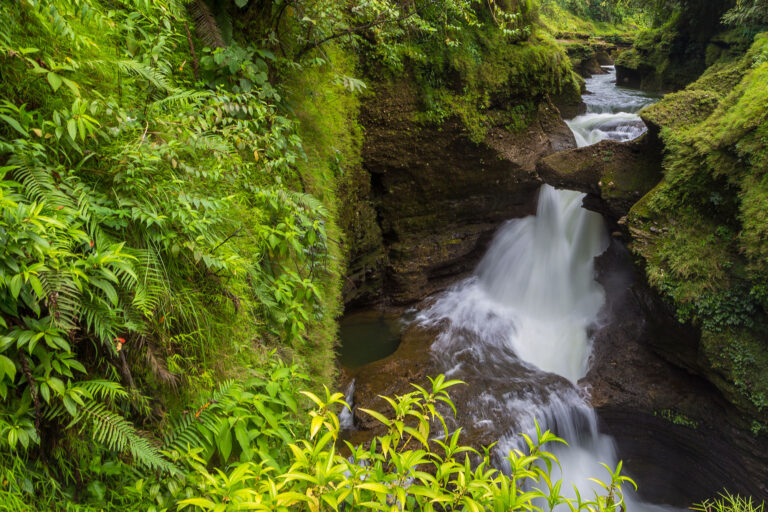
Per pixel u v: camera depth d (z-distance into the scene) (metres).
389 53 6.43
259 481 1.48
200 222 2.05
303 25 3.94
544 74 8.62
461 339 7.91
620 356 7.16
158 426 1.84
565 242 8.95
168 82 2.40
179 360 1.99
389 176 7.83
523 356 7.80
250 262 2.51
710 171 5.98
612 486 1.56
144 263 1.83
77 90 1.62
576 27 27.41
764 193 5.36
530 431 6.14
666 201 6.34
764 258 5.27
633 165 7.23
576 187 7.69
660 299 6.14
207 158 2.50
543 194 9.20
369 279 8.42
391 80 7.18
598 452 6.75
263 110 3.04
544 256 9.05
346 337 7.95
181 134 2.22
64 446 1.54
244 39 3.39
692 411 6.21
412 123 7.49
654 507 6.58
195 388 2.01
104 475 1.65
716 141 5.86
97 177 1.83
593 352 7.48
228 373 2.21
